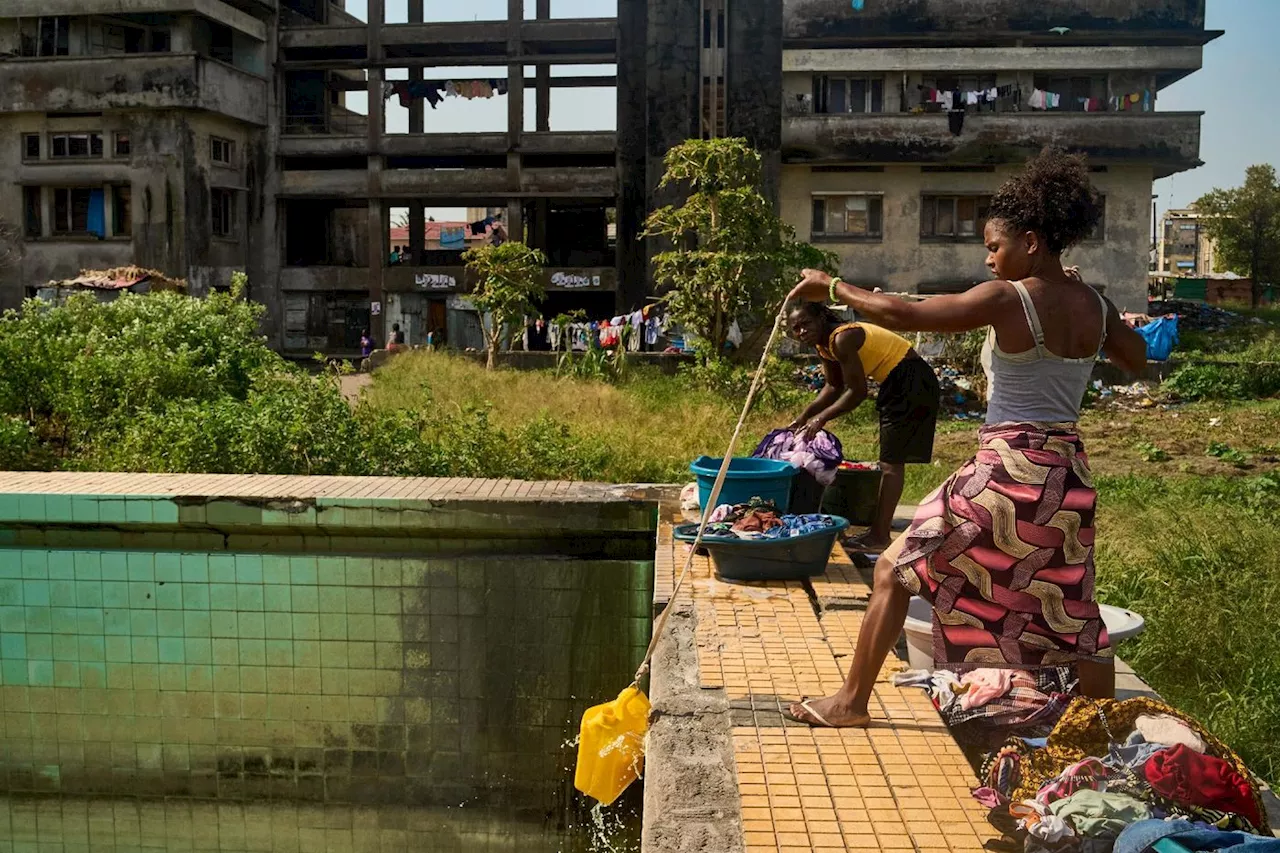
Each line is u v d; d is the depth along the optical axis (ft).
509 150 118.83
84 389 33.99
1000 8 105.09
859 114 104.78
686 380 68.39
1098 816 9.15
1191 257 265.75
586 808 20.42
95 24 113.29
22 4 111.45
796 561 18.08
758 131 105.29
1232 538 24.80
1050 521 10.94
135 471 28.86
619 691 20.71
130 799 21.34
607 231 136.77
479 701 20.84
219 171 116.78
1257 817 9.71
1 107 111.96
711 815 10.30
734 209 75.82
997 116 103.91
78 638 21.35
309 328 123.95
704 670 14.03
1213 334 112.57
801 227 108.99
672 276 79.25
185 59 109.19
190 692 21.21
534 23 118.52
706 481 20.26
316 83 125.90
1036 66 104.47
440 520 21.17
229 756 21.22
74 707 21.40
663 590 17.58
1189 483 37.65
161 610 21.16
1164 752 9.69
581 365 73.36
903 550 11.59
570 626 20.75
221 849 20.85
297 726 21.09
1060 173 11.32
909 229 107.86
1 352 34.45
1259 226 161.89
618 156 114.93
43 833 21.08
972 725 11.96
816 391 68.33
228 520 21.17
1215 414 61.26
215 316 39.81
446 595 20.84
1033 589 11.06
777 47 104.73
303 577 20.94
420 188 120.57
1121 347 11.50
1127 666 14.73
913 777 11.01
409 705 20.94
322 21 134.21
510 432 36.42
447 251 131.13
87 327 39.73
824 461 21.57
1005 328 11.12
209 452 28.66
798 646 14.93
